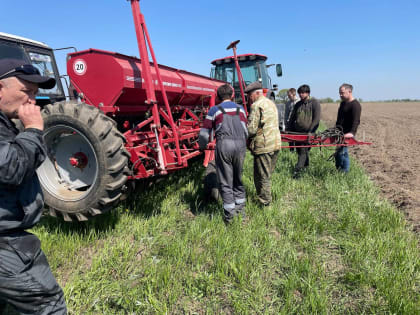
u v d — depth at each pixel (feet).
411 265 8.80
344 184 16.85
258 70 29.60
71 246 9.91
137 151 11.91
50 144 10.84
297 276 8.45
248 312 7.41
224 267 8.89
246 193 15.58
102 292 7.93
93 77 11.89
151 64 14.02
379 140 39.06
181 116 19.20
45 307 5.09
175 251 9.64
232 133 11.64
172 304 7.61
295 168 18.52
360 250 9.78
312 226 11.66
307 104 18.26
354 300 7.83
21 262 4.74
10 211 4.64
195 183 17.37
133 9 11.00
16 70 4.54
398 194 16.29
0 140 4.41
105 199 10.04
